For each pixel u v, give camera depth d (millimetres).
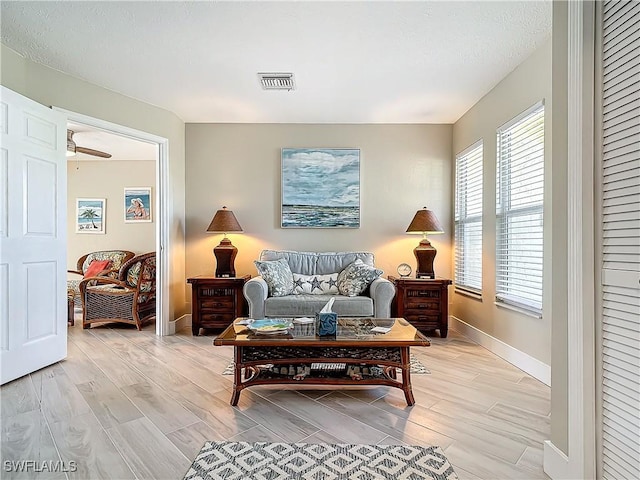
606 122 1366
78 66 3014
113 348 3527
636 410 1227
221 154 4473
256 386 2568
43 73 2984
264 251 4312
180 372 2850
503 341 3205
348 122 4422
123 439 1862
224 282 3998
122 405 2256
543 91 2617
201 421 2057
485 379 2703
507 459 1706
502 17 2318
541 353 2662
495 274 3350
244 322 2678
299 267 4215
